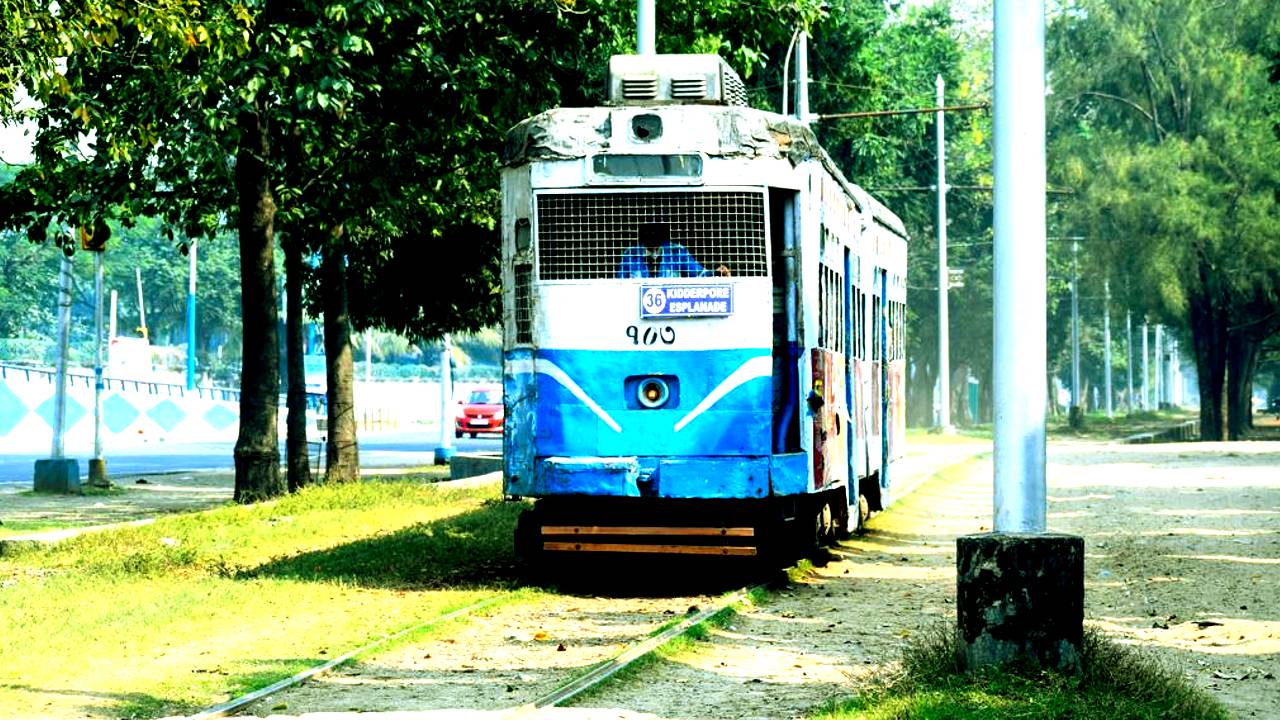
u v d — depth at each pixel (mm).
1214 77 139625
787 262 34562
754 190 33844
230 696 22219
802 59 86500
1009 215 22078
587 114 34156
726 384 33625
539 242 34188
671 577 36562
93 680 23406
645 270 33875
